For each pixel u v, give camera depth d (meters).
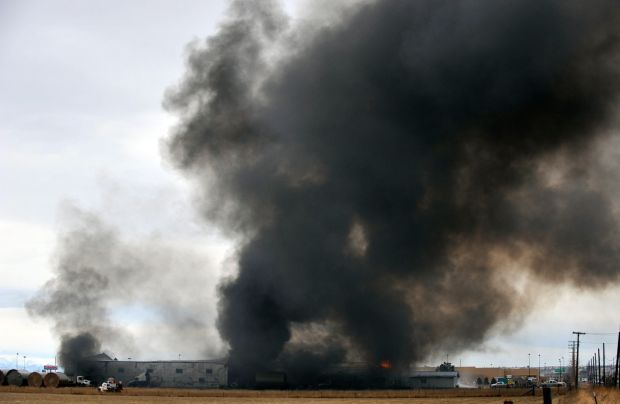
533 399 79.06
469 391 107.94
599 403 65.88
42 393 79.69
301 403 67.62
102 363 122.25
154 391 92.12
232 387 116.88
